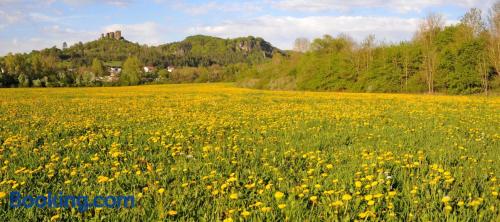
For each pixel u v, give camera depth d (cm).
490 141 1196
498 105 2833
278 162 907
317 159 906
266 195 665
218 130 1398
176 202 632
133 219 564
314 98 3922
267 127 1494
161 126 1534
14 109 2456
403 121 1709
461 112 2206
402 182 737
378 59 7306
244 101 3369
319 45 9306
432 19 6900
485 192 665
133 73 12731
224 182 732
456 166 847
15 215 583
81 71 14975
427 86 6431
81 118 1856
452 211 595
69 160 910
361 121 1698
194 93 5300
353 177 757
